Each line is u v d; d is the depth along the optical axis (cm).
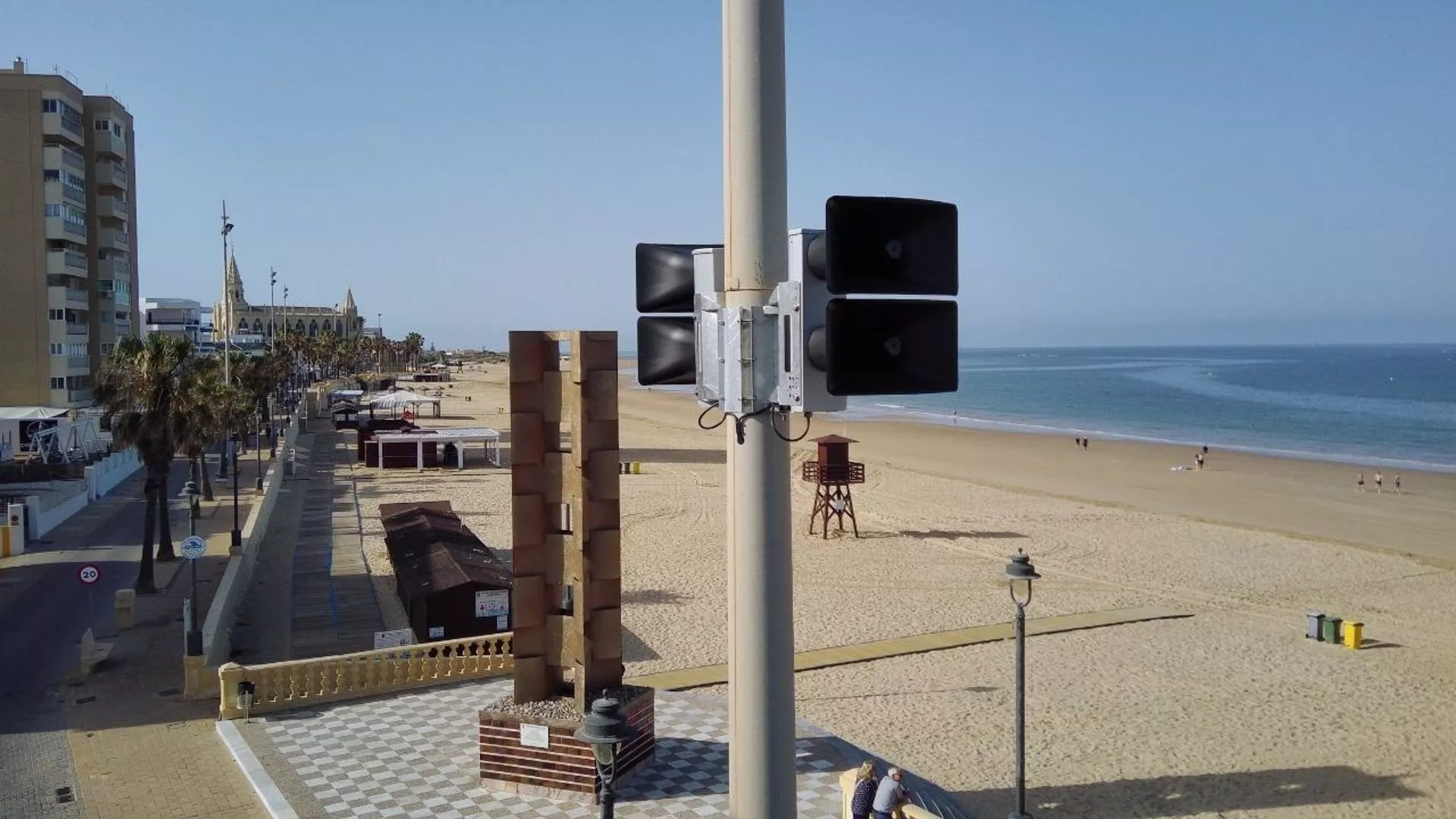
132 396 3325
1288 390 17350
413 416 9581
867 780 1424
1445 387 17738
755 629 596
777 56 566
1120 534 4619
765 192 562
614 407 1659
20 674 2280
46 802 1589
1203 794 1866
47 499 4166
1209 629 3014
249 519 4044
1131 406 14100
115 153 7269
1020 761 1686
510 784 1595
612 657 1672
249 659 2528
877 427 10756
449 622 2594
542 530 1664
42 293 6462
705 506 5269
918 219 484
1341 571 3853
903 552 4175
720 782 1628
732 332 564
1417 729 2206
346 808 1530
